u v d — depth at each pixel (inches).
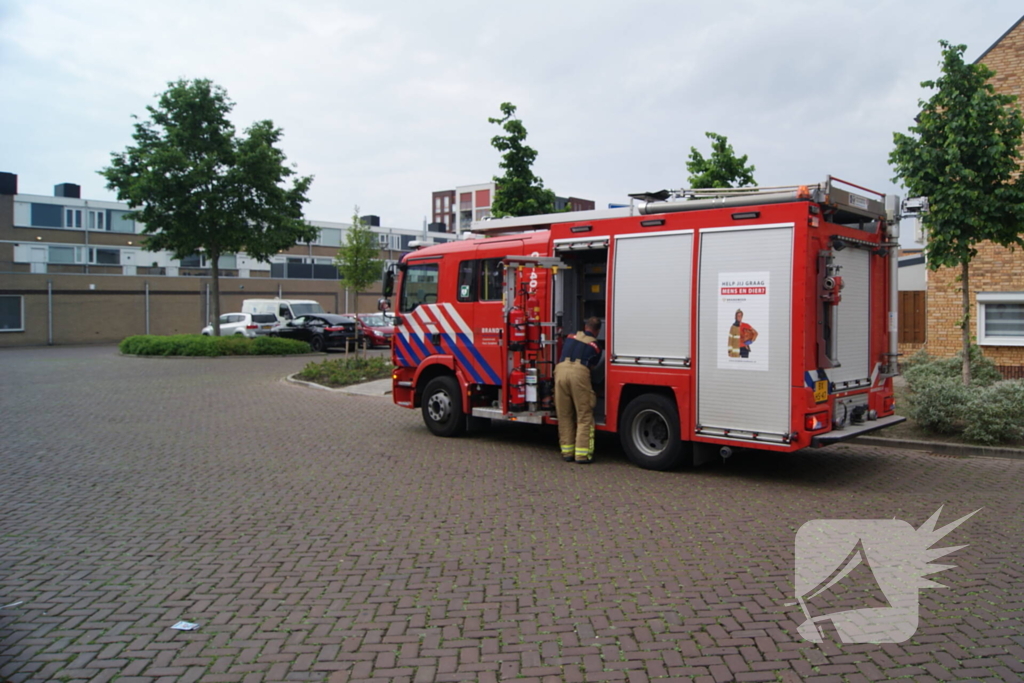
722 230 314.7
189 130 1046.4
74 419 503.8
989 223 416.5
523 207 631.2
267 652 162.7
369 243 1700.3
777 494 297.4
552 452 391.2
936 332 653.9
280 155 1096.8
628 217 346.3
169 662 158.2
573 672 152.4
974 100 409.1
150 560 223.8
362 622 177.9
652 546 232.5
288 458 375.2
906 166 433.1
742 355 307.9
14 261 1866.4
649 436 347.6
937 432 409.4
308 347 1163.3
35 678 151.0
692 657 158.1
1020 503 280.4
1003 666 152.7
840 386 318.3
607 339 352.5
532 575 208.2
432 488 311.1
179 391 670.5
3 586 203.2
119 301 1648.6
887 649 160.9
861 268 336.5
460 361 424.8
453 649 163.2
